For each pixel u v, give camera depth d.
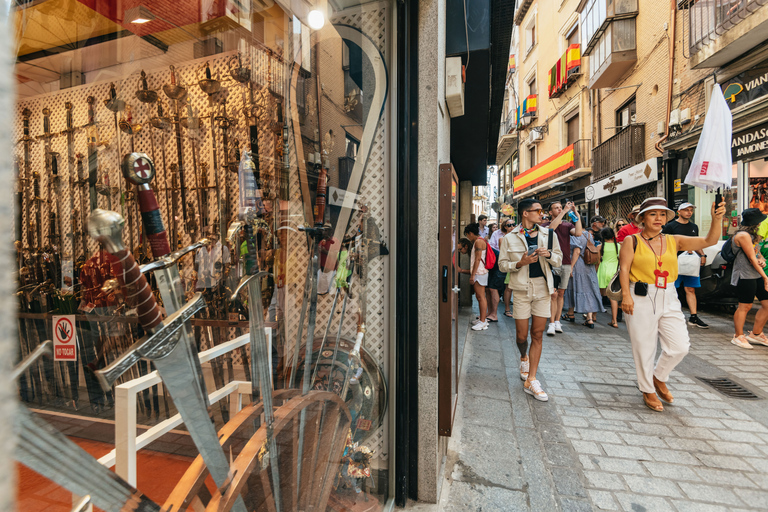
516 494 2.02
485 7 2.57
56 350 0.63
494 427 2.75
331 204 1.65
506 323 6.07
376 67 1.80
